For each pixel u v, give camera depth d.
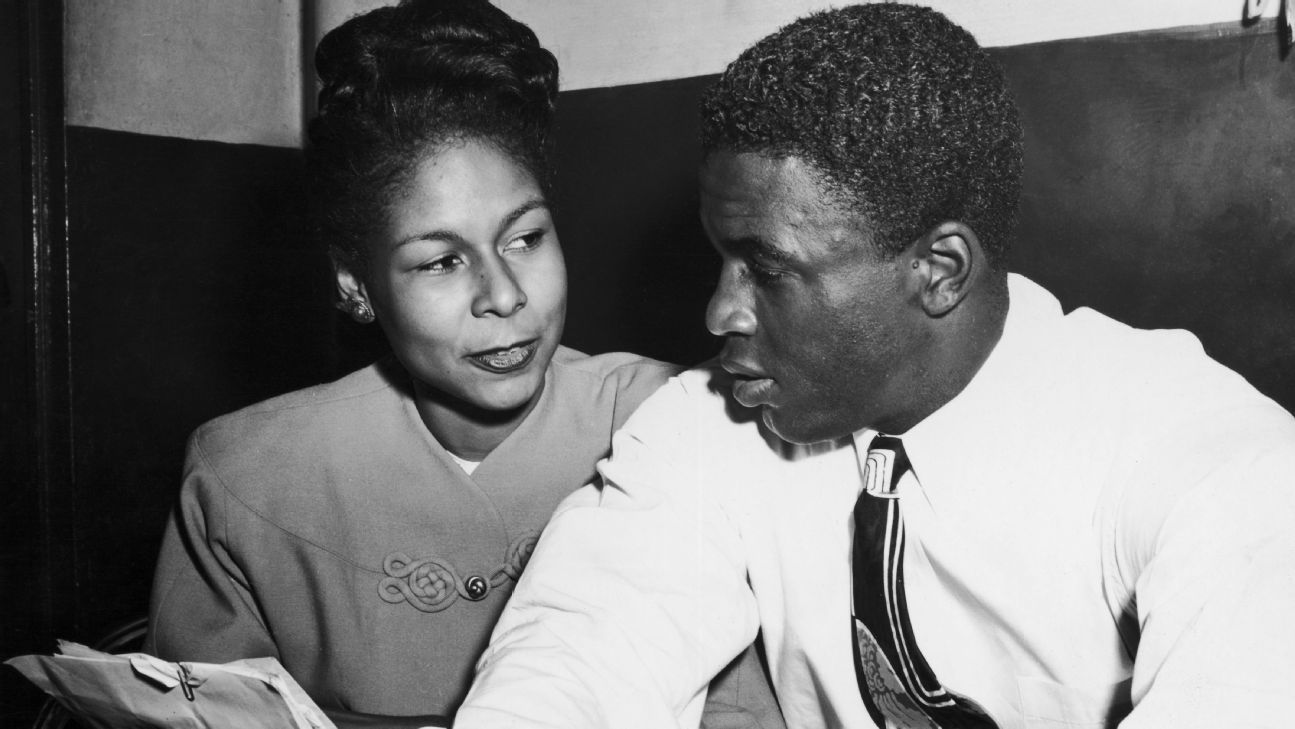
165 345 2.27
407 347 1.02
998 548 0.88
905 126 0.75
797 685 1.05
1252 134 1.53
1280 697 0.63
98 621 2.19
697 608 0.92
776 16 1.88
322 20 2.37
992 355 0.88
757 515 1.01
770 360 0.83
